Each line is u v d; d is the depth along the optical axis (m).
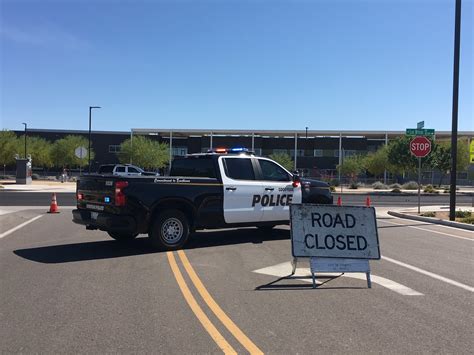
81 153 36.12
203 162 11.59
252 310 6.27
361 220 8.24
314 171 80.31
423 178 76.19
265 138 84.00
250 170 11.72
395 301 6.82
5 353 4.79
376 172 63.06
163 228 10.40
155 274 8.21
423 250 11.20
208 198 10.92
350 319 5.95
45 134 87.62
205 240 12.03
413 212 20.86
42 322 5.72
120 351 4.85
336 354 4.83
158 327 5.57
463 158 61.47
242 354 4.81
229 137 83.19
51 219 16.70
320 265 7.87
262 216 11.77
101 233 13.18
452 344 5.15
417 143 20.11
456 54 17.80
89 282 7.62
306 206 8.19
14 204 23.12
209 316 5.99
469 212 19.38
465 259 10.09
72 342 5.09
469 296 7.14
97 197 10.49
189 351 4.87
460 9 17.66
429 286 7.73
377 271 8.84
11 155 57.50
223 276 8.16
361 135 81.25
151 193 10.12
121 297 6.79
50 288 7.25
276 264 9.20
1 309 6.21
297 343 5.12
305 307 6.45
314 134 82.25
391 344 5.12
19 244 11.30
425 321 5.92
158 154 72.94
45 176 73.75
